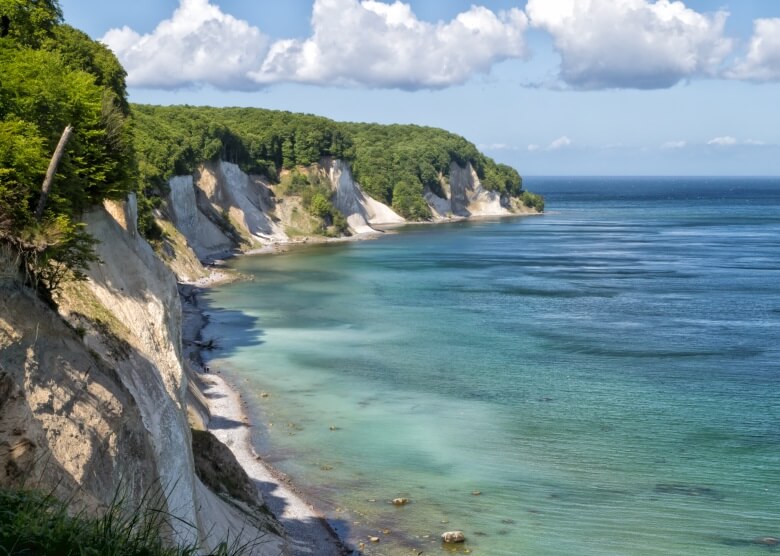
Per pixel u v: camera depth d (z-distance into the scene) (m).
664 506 36.66
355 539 33.62
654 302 87.94
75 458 19.03
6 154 22.48
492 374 57.75
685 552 32.69
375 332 71.62
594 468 40.81
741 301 88.56
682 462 41.66
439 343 67.38
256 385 54.91
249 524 30.80
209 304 85.56
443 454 42.66
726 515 35.84
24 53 28.52
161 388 28.27
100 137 29.55
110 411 21.00
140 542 12.22
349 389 54.06
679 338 69.56
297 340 68.25
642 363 60.94
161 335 31.39
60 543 11.01
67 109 27.22
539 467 41.00
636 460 41.88
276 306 84.69
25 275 21.80
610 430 46.25
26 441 16.48
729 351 64.81
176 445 27.09
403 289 97.19
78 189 27.20
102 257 30.34
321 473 40.09
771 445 44.00
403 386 54.81
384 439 44.75
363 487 38.56
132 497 20.70
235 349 65.19
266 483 38.69
